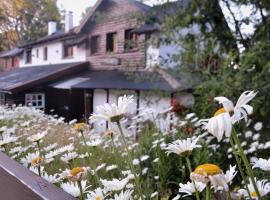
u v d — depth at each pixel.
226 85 4.65
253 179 0.98
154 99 7.24
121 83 10.71
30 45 21.28
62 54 18.00
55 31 23.28
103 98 12.61
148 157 2.66
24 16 31.27
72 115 14.54
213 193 1.39
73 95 14.59
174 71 6.50
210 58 5.89
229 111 0.99
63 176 1.58
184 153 1.24
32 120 4.53
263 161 1.32
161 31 6.79
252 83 4.45
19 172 1.22
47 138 3.38
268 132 4.50
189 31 6.70
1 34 29.73
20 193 1.07
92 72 14.64
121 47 13.23
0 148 2.45
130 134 4.39
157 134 3.30
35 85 14.22
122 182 1.34
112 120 1.24
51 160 2.14
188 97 7.10
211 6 6.07
